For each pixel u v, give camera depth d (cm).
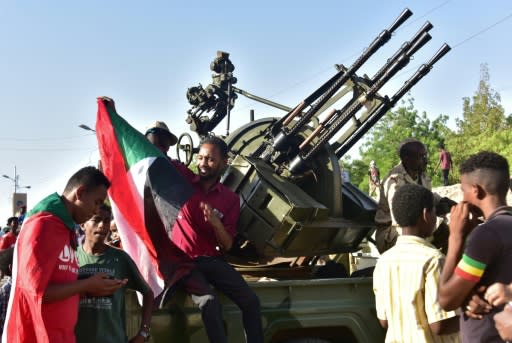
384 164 3131
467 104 4350
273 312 455
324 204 600
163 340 427
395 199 384
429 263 360
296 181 601
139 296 425
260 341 434
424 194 379
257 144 632
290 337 480
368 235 643
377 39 585
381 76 587
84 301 372
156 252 443
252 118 680
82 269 387
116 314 384
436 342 362
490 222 261
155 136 551
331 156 603
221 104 670
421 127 3203
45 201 336
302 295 466
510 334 250
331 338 491
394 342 368
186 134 615
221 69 669
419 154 552
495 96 4234
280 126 612
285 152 599
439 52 585
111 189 456
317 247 588
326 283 471
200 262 441
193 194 445
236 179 562
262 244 548
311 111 595
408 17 579
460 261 266
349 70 594
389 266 374
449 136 3244
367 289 485
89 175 346
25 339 318
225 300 454
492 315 265
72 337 338
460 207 279
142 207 445
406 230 381
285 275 612
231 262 578
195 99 669
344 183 668
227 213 471
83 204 342
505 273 255
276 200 542
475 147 2925
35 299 312
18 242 324
